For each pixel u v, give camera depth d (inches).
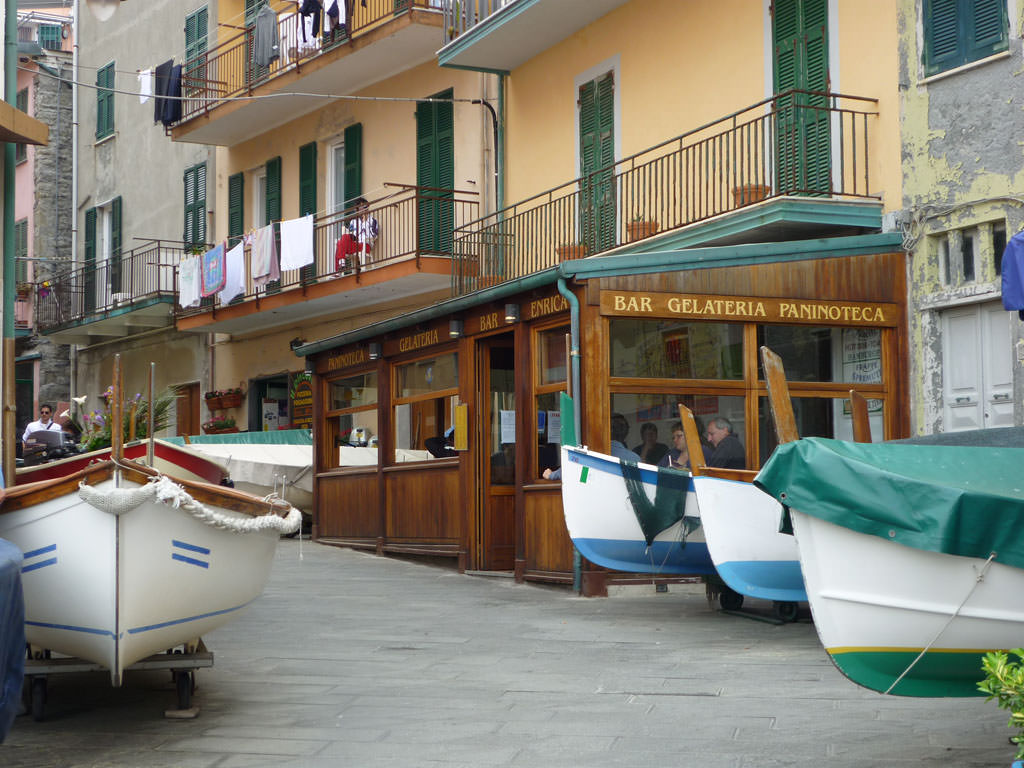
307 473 791.1
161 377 1246.3
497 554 585.9
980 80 530.6
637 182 731.4
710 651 363.6
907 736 250.7
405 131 955.3
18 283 1457.9
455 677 326.0
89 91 1403.8
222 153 1194.6
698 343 504.1
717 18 682.8
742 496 405.7
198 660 276.1
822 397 521.7
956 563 215.6
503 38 800.9
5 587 201.6
